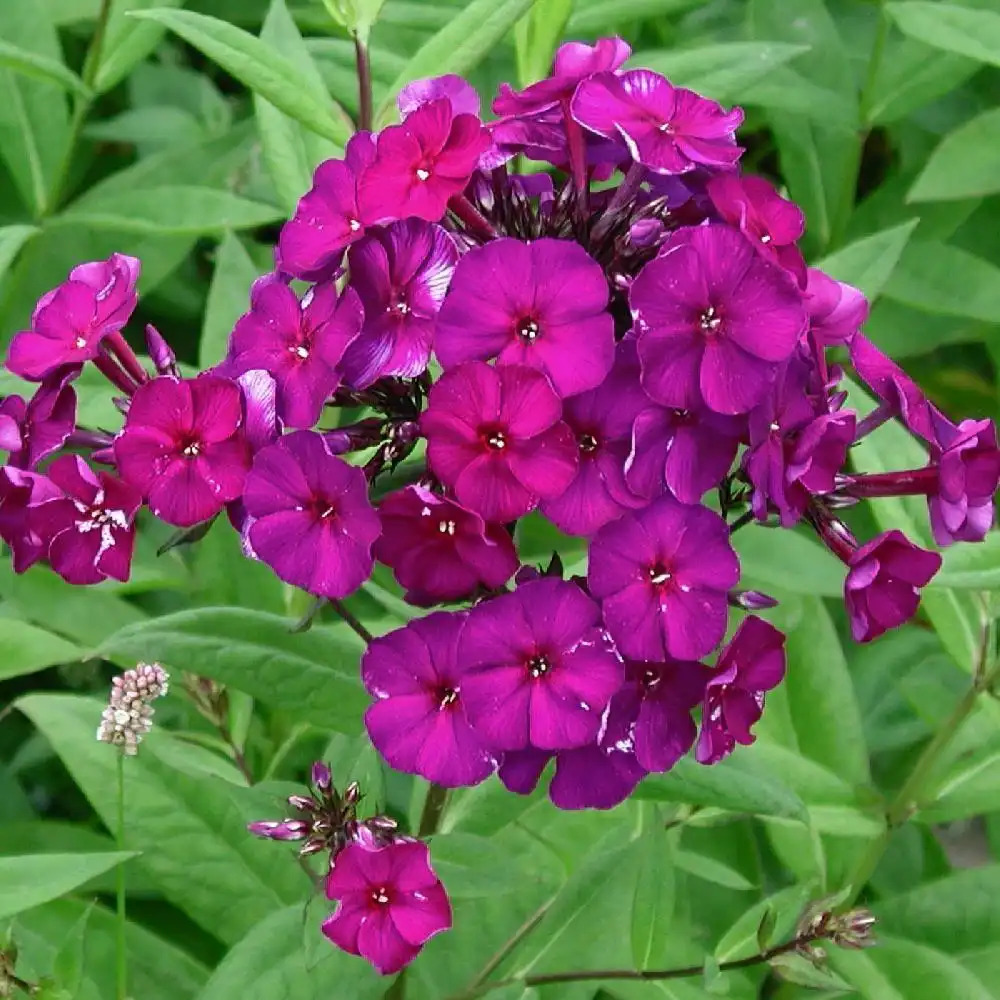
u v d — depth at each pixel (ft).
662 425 2.11
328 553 2.13
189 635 2.35
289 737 2.74
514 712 2.13
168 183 3.11
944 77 3.10
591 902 2.45
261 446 2.15
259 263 3.19
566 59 2.24
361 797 2.30
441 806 2.38
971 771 2.63
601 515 2.12
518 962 2.47
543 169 2.68
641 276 2.09
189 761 2.58
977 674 2.60
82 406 2.64
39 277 3.11
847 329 2.19
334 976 2.33
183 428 2.15
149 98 3.58
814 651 2.73
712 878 2.57
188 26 2.50
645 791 2.38
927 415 2.18
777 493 2.12
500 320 2.11
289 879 2.54
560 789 2.17
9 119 3.03
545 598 2.12
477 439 2.10
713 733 2.16
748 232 2.11
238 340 2.19
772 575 2.63
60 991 2.33
